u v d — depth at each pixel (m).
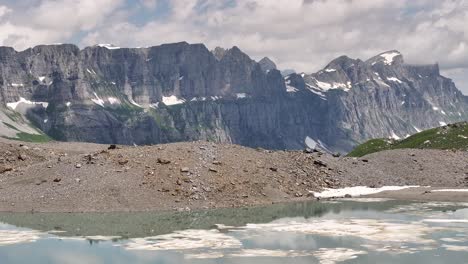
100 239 67.00
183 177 98.62
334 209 92.38
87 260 56.56
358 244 63.44
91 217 82.06
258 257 57.25
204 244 63.91
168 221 79.44
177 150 108.50
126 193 91.62
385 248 61.12
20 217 81.81
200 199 94.25
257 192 101.56
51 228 74.06
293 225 76.25
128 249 61.44
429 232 70.56
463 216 84.25
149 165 100.50
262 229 73.25
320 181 114.38
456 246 61.91
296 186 109.12
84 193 91.00
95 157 101.62
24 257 57.97
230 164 108.19
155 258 57.19
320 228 73.88
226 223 78.25
